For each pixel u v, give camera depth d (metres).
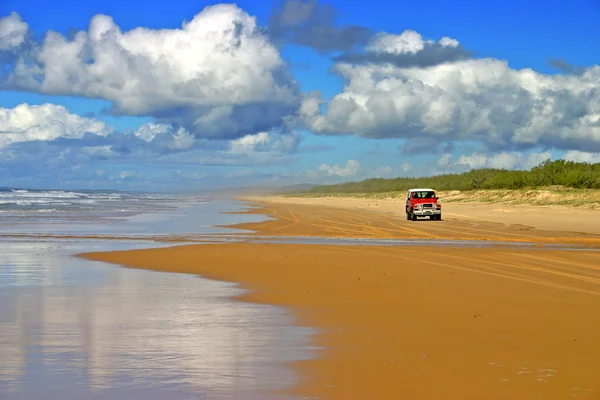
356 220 53.47
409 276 19.45
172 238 34.66
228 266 21.95
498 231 39.88
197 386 8.57
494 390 8.33
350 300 15.37
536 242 32.75
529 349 10.48
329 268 21.36
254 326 12.45
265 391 8.34
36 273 20.42
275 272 20.50
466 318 13.11
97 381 8.77
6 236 35.72
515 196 80.25
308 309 14.24
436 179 153.12
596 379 8.79
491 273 20.12
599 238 34.75
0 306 14.58
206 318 13.27
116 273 20.41
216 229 42.16
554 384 8.58
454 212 62.72
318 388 8.45
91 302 15.17
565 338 11.28
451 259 24.03
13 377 8.94
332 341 11.12
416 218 52.75
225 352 10.38
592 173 82.69
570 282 18.17
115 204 99.12
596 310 13.95
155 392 8.30
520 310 13.97
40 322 12.80
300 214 65.94
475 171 117.94
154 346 10.79
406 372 9.16
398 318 13.16
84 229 41.59
